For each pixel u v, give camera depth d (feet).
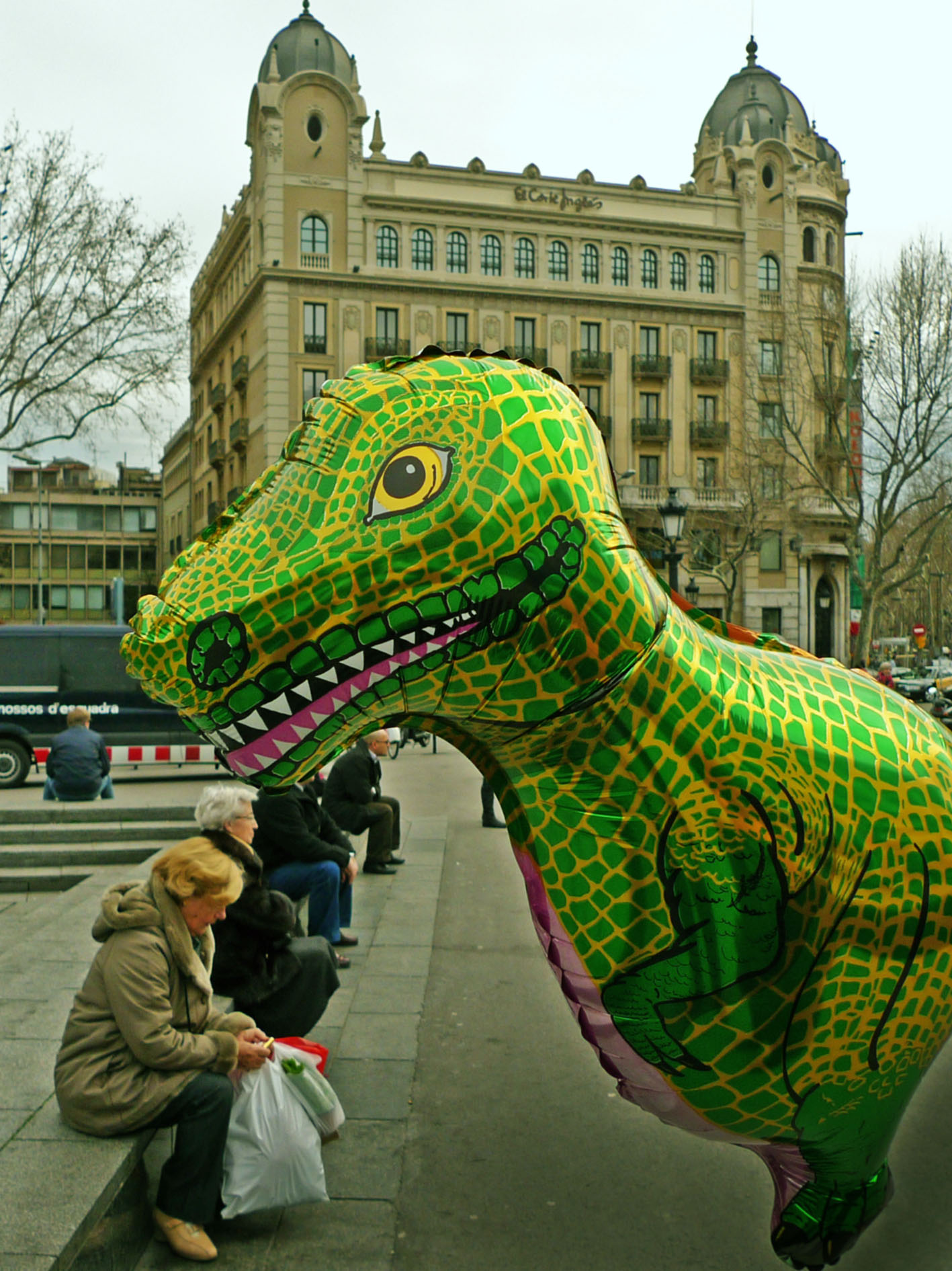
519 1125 13.37
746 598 138.21
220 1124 10.00
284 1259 10.17
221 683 6.14
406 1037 16.52
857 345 83.20
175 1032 9.96
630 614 6.58
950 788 7.55
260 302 132.67
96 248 73.97
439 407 6.38
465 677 6.41
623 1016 7.09
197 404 193.47
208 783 47.34
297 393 129.08
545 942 7.30
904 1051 7.43
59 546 248.73
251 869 13.67
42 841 28.86
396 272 131.44
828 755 7.13
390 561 6.13
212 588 6.19
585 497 6.55
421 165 132.46
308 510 6.28
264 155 128.67
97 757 33.37
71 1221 8.27
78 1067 9.92
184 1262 10.00
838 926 7.07
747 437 106.32
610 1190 11.64
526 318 135.85
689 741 6.81
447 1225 10.86
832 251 150.82
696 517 121.19
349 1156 12.47
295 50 130.11
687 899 6.85
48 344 75.25
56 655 47.88
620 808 6.83
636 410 139.44
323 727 6.37
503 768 7.13
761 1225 10.87
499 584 6.24
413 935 22.48
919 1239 10.46
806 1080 7.25
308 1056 11.28
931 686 111.55
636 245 139.54
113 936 10.17
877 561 84.89
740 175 142.61
